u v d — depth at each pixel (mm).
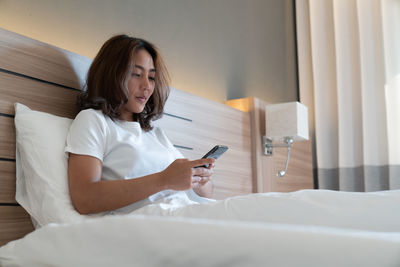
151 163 1233
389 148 2791
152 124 1588
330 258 408
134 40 1378
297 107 2283
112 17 1779
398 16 2902
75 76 1423
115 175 1176
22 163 1150
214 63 2430
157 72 1467
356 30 3086
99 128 1152
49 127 1165
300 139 2406
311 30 3271
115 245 568
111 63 1312
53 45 1386
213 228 492
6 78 1200
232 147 2205
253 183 2344
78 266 601
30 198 1112
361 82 2947
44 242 683
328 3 3271
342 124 3000
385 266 384
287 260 428
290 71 3363
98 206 1023
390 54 2873
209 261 476
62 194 1058
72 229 643
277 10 3293
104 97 1288
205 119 2020
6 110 1188
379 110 2904
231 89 2559
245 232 467
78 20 1617
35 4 1455
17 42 1240
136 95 1355
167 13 2113
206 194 1420
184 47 2205
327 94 3184
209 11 2449
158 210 955
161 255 516
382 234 509
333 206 774
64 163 1111
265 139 2438
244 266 453
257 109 2438
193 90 2234
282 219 803
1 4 1349
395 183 2760
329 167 3107
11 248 755
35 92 1281
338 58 3072
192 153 1910
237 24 2715
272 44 3141
